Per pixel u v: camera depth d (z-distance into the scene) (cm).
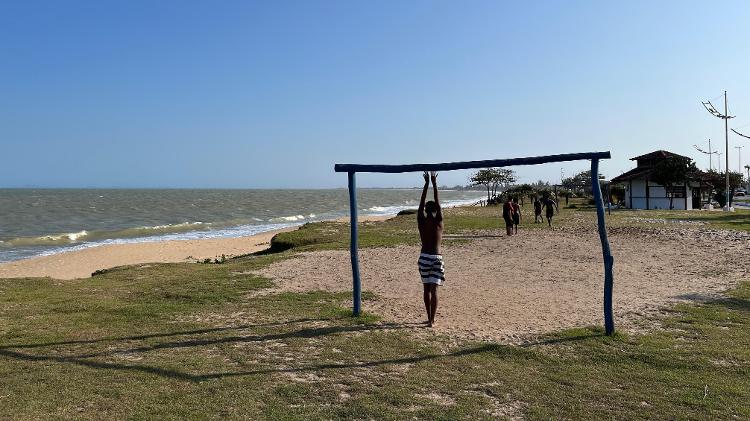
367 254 1627
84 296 1048
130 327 777
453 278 1180
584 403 480
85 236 3497
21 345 680
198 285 1120
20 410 461
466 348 651
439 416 451
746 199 7350
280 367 582
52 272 1984
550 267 1316
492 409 468
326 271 1295
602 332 711
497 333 720
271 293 1029
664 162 4256
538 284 1093
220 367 582
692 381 532
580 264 1355
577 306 880
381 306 898
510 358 612
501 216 3412
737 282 1054
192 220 5294
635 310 841
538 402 483
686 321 765
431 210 766
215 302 954
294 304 923
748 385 521
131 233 3759
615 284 1077
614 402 482
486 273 1244
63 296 1049
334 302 936
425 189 774
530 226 2523
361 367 581
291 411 460
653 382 532
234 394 499
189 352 643
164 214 6250
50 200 9931
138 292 1074
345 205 9175
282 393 502
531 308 872
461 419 446
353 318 809
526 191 6769
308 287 1088
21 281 1232
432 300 757
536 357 612
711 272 1178
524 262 1409
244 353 638
